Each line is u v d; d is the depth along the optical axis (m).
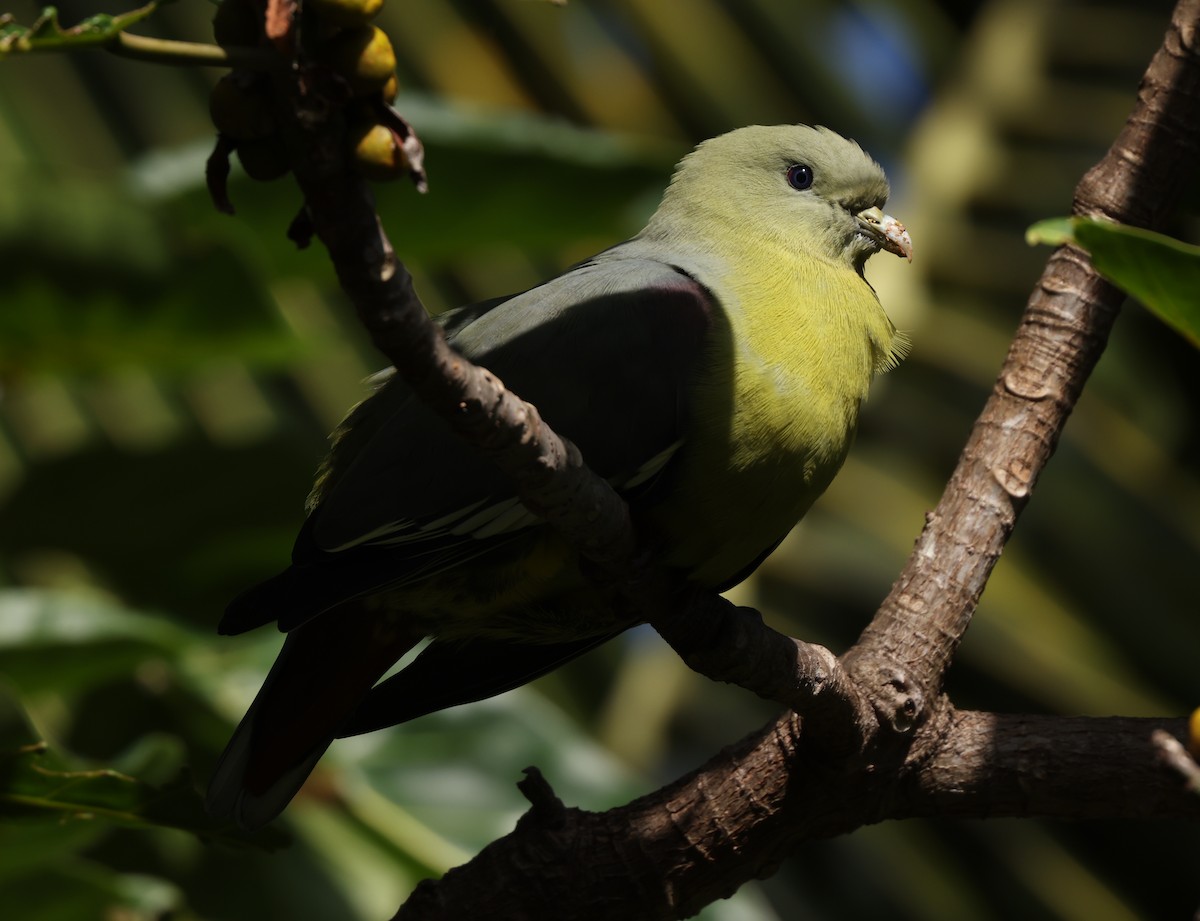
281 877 9.21
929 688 5.34
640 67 10.79
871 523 10.09
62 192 7.12
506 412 3.99
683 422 6.09
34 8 9.39
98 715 8.46
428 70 10.48
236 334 7.74
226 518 8.58
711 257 6.99
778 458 6.21
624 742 9.66
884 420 10.34
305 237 3.49
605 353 6.13
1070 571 9.99
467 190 8.16
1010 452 5.76
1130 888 9.66
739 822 5.28
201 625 8.71
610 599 6.16
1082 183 6.06
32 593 7.00
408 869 8.13
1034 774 5.18
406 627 6.34
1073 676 9.74
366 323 3.61
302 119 3.21
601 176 8.11
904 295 10.54
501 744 8.33
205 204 7.97
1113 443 10.23
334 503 5.99
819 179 7.29
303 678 6.30
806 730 5.19
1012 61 11.14
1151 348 10.35
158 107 10.08
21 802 5.21
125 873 9.09
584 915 5.26
